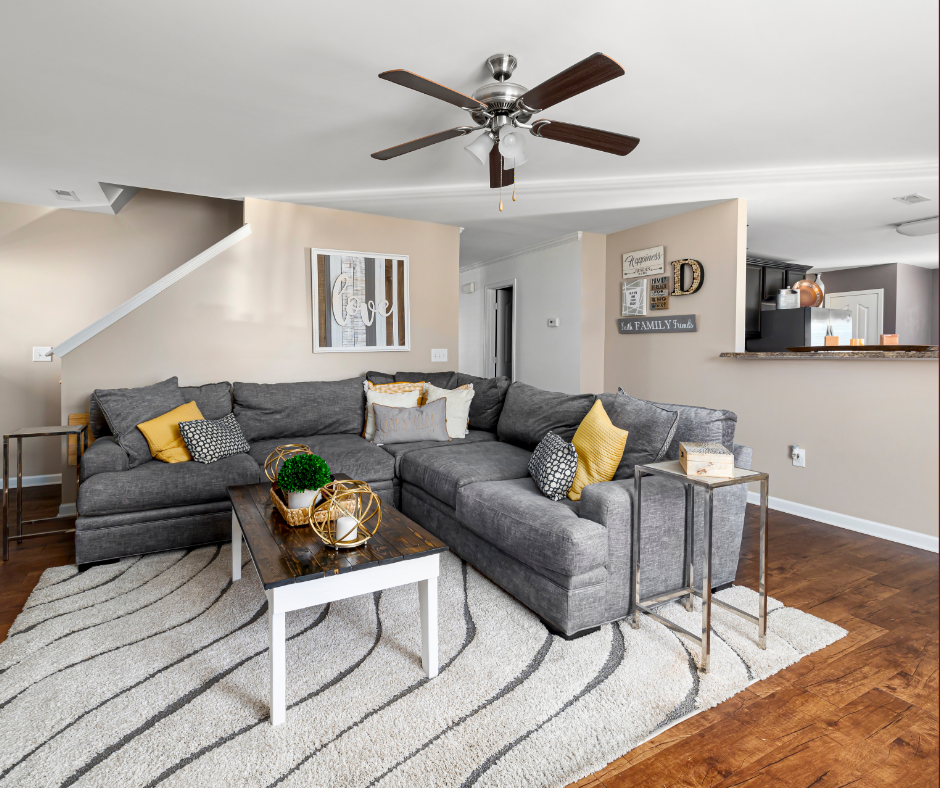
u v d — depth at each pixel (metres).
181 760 1.38
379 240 4.50
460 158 3.18
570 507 2.22
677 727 1.53
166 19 1.81
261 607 2.20
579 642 1.95
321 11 1.77
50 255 4.19
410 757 1.40
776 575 2.61
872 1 1.72
